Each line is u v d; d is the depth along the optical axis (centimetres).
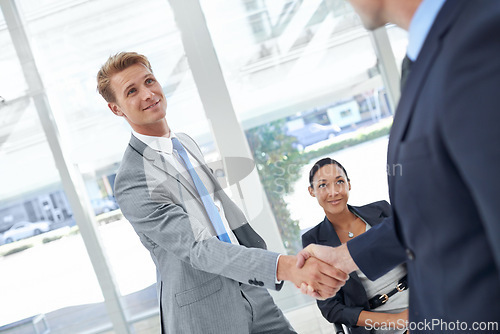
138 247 309
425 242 63
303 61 308
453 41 50
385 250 101
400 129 61
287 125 309
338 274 137
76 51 303
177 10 302
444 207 57
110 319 306
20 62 302
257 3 306
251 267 149
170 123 304
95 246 307
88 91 304
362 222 196
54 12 301
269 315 187
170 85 304
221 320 169
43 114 304
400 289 174
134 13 302
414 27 58
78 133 305
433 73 54
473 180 47
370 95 310
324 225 199
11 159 305
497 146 45
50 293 308
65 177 305
